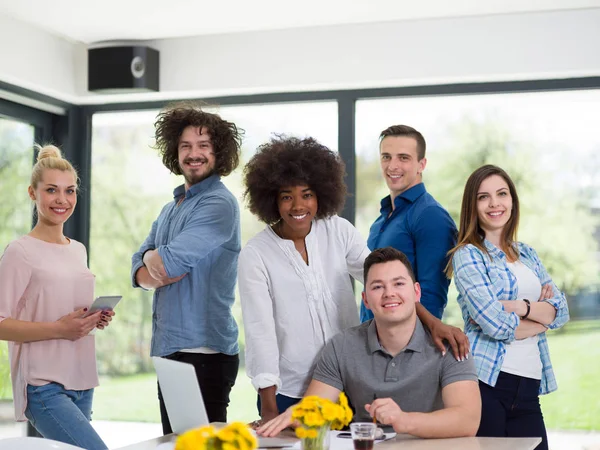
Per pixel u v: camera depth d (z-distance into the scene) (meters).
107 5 4.38
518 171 4.61
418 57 4.62
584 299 4.48
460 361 2.69
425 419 2.51
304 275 2.95
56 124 5.24
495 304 3.09
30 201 5.08
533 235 4.57
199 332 3.49
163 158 3.65
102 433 5.16
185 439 1.70
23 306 3.38
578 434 4.43
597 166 4.51
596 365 4.43
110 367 5.19
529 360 3.13
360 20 4.64
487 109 4.67
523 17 4.49
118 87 4.89
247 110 5.05
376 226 3.81
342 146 4.83
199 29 4.80
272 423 2.54
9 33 4.56
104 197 5.27
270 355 2.86
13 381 3.41
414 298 2.73
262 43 4.84
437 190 4.73
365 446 2.24
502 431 3.09
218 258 3.51
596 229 4.49
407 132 3.75
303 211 2.94
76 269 3.50
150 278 3.46
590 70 4.41
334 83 4.73
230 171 3.60
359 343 2.79
